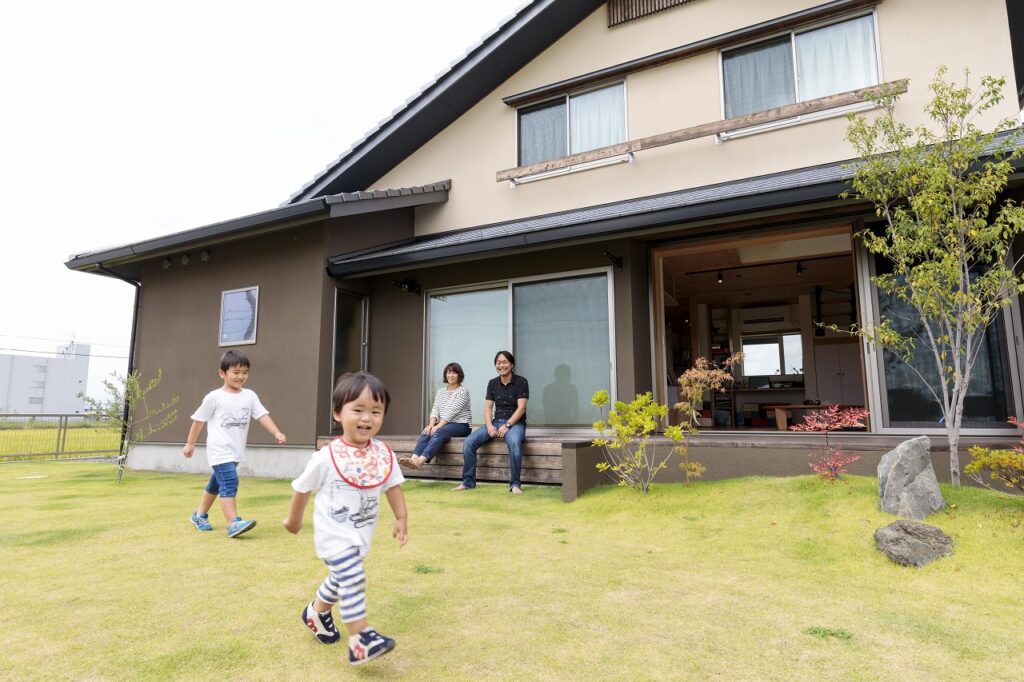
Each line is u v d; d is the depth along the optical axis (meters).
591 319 6.17
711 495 3.85
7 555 2.86
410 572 2.56
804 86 5.94
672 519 3.48
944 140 3.65
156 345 7.92
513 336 6.55
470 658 1.69
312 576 2.51
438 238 7.37
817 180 4.58
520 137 7.49
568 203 6.89
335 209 6.17
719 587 2.35
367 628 1.61
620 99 6.90
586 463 4.47
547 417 6.27
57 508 4.28
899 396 4.91
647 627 1.93
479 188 7.57
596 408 6.02
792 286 10.12
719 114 6.29
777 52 6.11
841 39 5.80
